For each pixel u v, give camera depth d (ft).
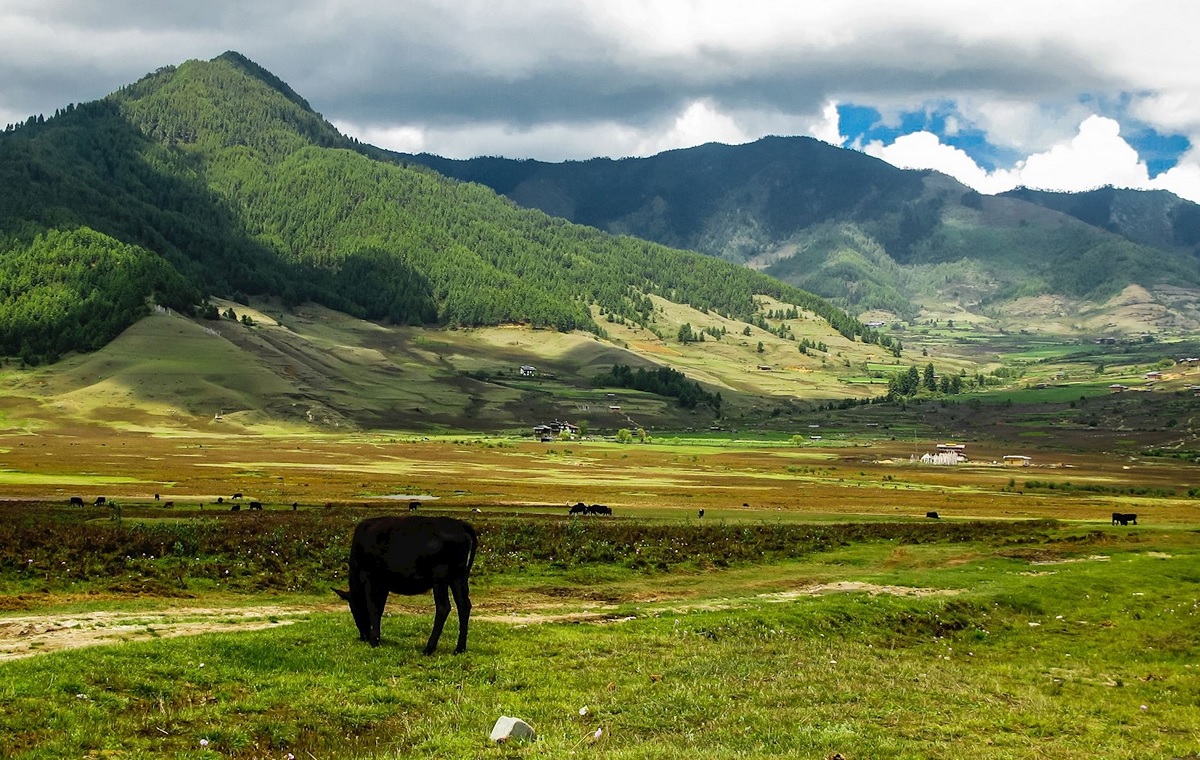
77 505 260.62
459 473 518.78
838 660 90.38
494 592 131.64
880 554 184.24
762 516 295.28
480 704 67.72
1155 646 114.73
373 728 62.90
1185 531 243.81
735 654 88.33
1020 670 97.30
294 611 109.50
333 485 407.03
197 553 144.56
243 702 63.52
